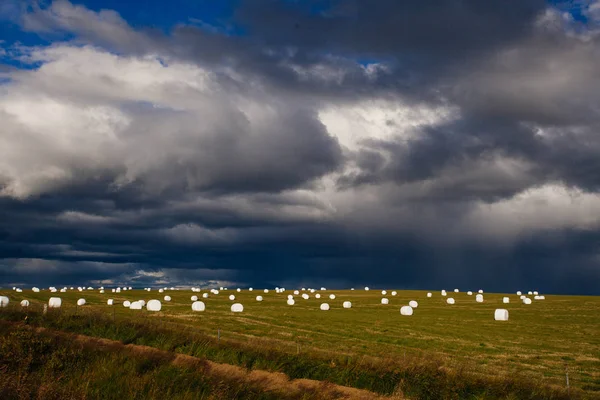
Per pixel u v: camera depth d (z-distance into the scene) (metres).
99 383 15.63
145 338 25.55
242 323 45.66
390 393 18.67
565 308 72.81
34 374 16.12
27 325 23.69
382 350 32.00
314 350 25.72
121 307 63.84
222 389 15.93
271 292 123.56
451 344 36.03
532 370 27.22
